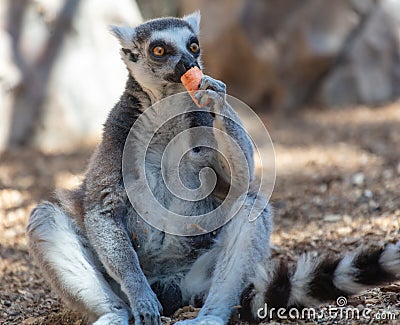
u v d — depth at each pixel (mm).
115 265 8320
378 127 21844
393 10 25938
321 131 22203
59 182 17812
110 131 8984
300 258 8125
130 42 9477
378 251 7762
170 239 8688
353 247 10828
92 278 8414
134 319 8227
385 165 16828
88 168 9320
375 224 11922
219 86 8328
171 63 9148
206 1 26750
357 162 17594
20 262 12078
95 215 8602
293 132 22500
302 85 26062
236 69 26438
